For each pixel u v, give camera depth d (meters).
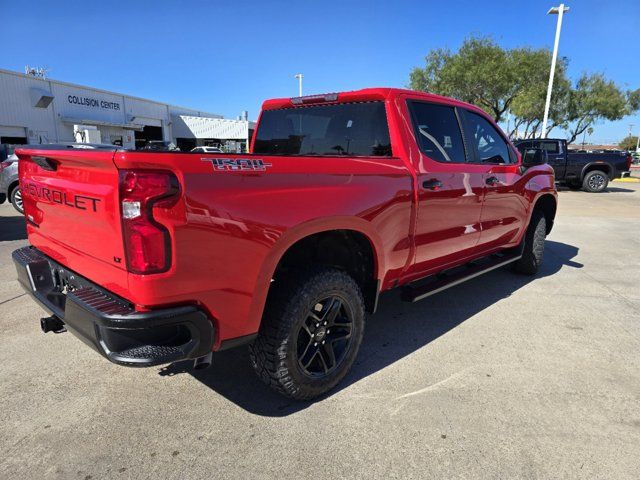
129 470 2.23
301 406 2.78
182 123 41.19
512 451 2.39
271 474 2.21
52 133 28.05
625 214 11.55
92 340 2.12
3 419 2.61
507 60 26.36
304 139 4.02
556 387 3.04
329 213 2.59
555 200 5.70
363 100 3.54
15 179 9.50
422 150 3.47
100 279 2.28
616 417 2.71
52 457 2.31
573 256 6.93
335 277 2.72
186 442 2.44
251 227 2.24
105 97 32.41
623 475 2.22
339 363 2.92
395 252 3.18
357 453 2.37
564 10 19.39
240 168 2.19
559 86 28.25
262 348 2.57
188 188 2.00
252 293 2.32
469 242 4.08
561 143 17.28
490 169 4.21
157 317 2.01
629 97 34.34
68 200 2.40
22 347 3.49
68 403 2.78
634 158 51.19
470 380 3.12
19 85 25.66
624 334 3.94
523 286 5.31
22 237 7.66
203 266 2.10
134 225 1.95
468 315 4.35
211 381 3.06
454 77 26.61
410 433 2.53
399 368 3.28
